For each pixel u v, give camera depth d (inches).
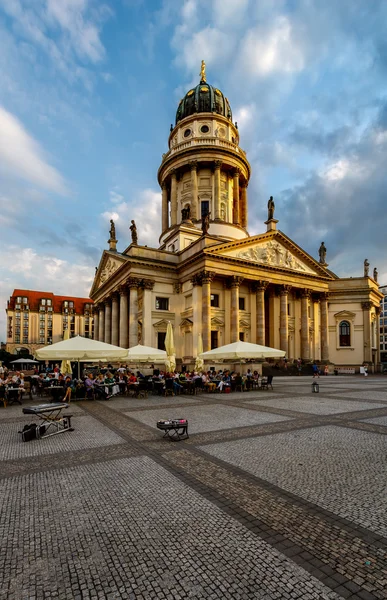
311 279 2204.7
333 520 230.5
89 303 5620.1
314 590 161.8
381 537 209.0
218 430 492.1
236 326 1844.2
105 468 338.6
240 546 199.5
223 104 2696.9
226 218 2516.0
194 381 1012.5
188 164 2449.6
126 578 172.6
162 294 1985.7
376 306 2620.6
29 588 166.1
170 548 198.5
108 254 2367.1
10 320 5132.9
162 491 280.7
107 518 236.4
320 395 921.5
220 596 158.4
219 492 277.6
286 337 2028.8
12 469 341.4
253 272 1947.6
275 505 253.6
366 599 155.4
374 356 2581.2
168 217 2657.5
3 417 649.0
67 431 504.4
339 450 388.5
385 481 297.9
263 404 752.3
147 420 579.8
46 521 233.5
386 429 489.7
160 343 1962.4
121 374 1149.7
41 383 1015.6
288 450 389.7
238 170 2539.4
